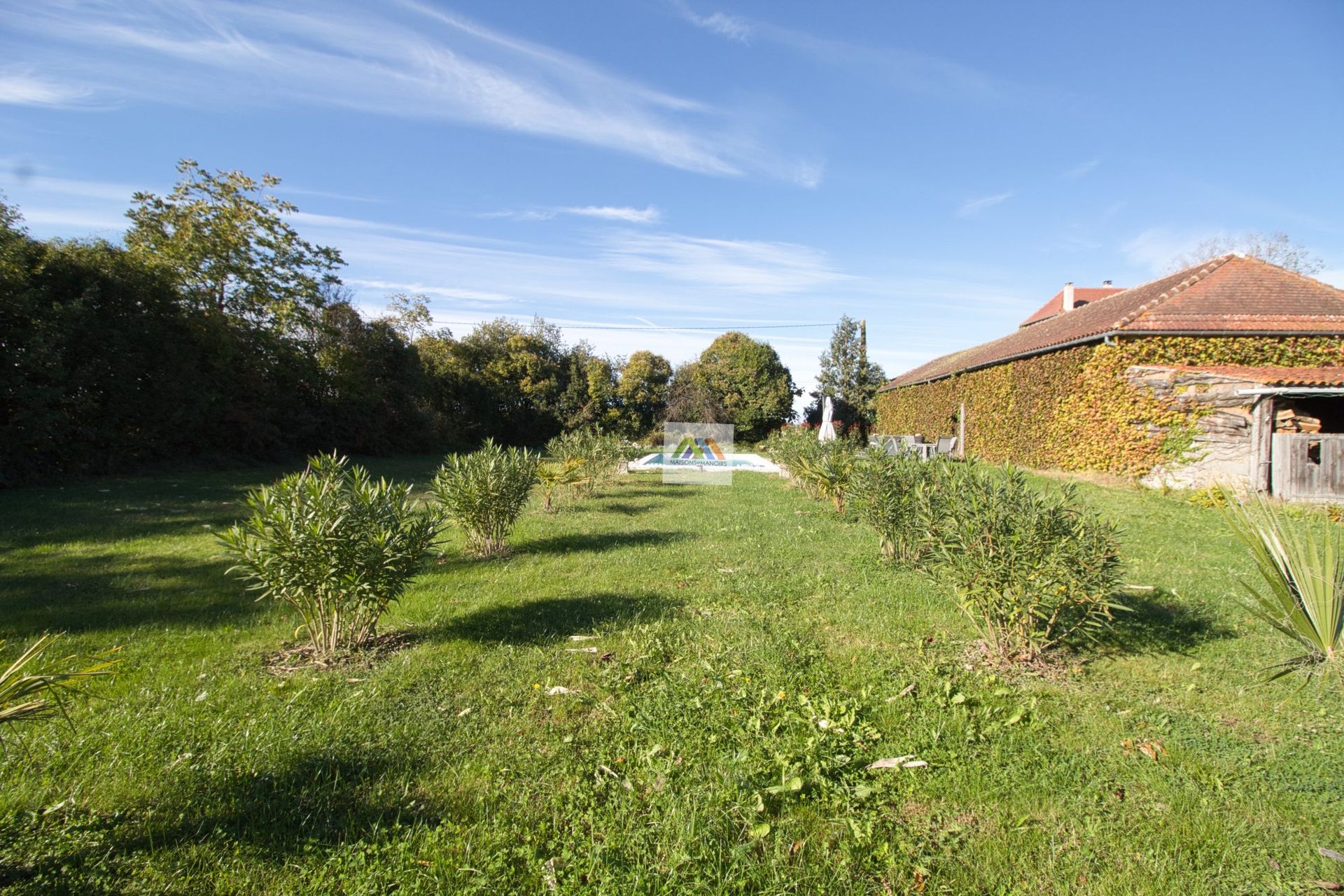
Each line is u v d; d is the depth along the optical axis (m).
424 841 2.48
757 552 7.66
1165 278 17.50
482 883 2.26
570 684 3.94
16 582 6.00
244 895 2.21
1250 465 11.55
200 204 19.50
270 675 4.02
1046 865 2.41
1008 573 4.14
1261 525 3.08
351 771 2.95
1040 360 15.78
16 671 2.24
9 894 2.14
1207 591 5.89
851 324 33.97
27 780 2.73
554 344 35.59
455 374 30.58
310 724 3.31
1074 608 4.49
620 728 3.38
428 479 16.84
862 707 3.63
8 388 12.85
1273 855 2.47
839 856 2.46
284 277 21.14
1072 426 14.34
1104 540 4.10
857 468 8.81
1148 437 12.55
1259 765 3.09
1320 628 2.85
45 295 13.66
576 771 2.98
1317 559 2.88
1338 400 12.83
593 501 12.45
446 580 6.38
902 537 6.91
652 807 2.68
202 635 4.66
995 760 3.11
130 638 4.54
